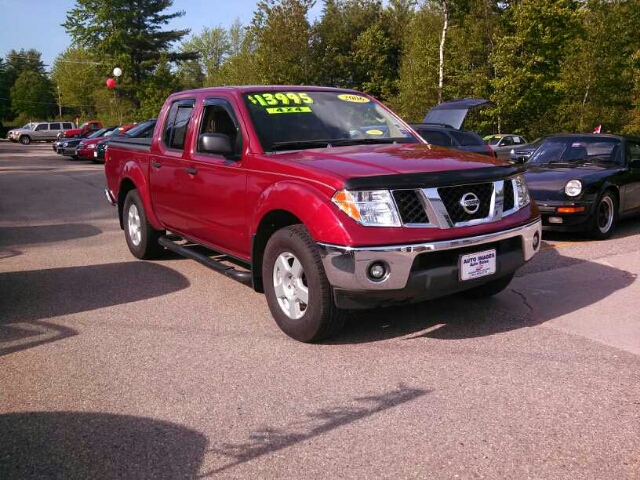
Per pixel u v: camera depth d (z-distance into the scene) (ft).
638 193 29.66
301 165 14.64
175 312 17.61
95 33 189.26
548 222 27.07
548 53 95.14
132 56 193.36
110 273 22.31
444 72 104.06
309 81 123.85
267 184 15.49
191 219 19.51
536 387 12.25
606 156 30.01
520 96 96.58
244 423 11.07
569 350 14.15
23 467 9.75
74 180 60.18
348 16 162.91
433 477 9.27
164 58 183.21
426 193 13.50
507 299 18.12
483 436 10.42
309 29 122.31
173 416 11.39
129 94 188.34
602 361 13.48
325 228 13.38
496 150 69.26
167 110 21.44
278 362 13.82
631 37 96.89
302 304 14.94
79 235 30.40
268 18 120.88
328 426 10.88
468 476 9.27
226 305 18.22
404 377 12.86
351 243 13.01
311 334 14.46
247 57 143.54
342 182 13.33
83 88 240.12
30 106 295.28
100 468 9.70
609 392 11.98
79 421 11.26
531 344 14.57
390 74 155.02
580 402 11.58
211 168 17.83
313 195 13.79
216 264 18.06
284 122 17.26
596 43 95.25
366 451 10.03
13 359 14.24
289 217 15.49
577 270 21.36
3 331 16.19
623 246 25.71
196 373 13.30
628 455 9.77
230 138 17.28
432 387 12.34
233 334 15.70
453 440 10.31
